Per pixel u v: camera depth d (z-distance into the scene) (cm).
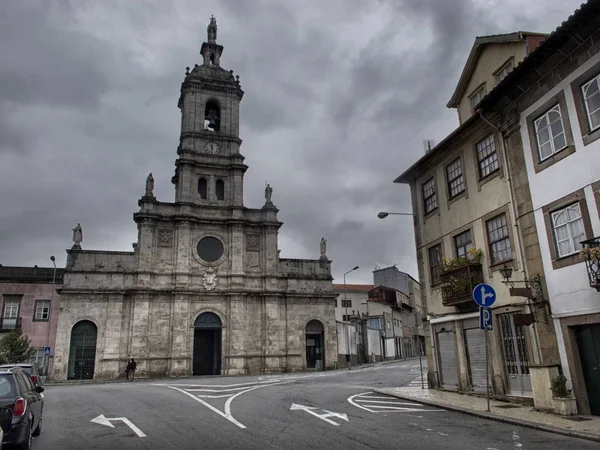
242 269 4438
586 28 1292
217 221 4491
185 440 1036
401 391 1959
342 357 5228
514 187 1598
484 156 1791
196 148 4656
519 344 1561
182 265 4262
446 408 1455
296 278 4625
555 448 918
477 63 2006
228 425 1213
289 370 4350
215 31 5222
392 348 7044
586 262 1216
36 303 4447
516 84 1553
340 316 7306
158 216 4319
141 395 2006
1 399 912
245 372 4203
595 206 1288
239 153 4759
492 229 1725
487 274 1727
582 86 1345
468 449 914
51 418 1391
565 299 1369
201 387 2436
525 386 1519
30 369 2041
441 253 2042
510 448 921
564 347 1362
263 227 4641
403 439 1011
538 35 1742
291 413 1406
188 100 4766
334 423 1220
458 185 1953
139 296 4078
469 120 1781
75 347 3909
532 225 1509
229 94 4912
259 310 4434
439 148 2022
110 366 3894
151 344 4031
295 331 4488
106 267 4116
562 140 1420
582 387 1305
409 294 8494
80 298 3978
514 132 1603
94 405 1678
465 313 1838
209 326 4269
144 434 1109
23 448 912
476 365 1775
